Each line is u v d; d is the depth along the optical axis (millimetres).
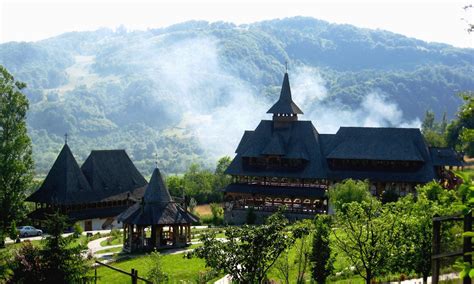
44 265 34156
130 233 70938
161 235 72875
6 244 75125
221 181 131875
